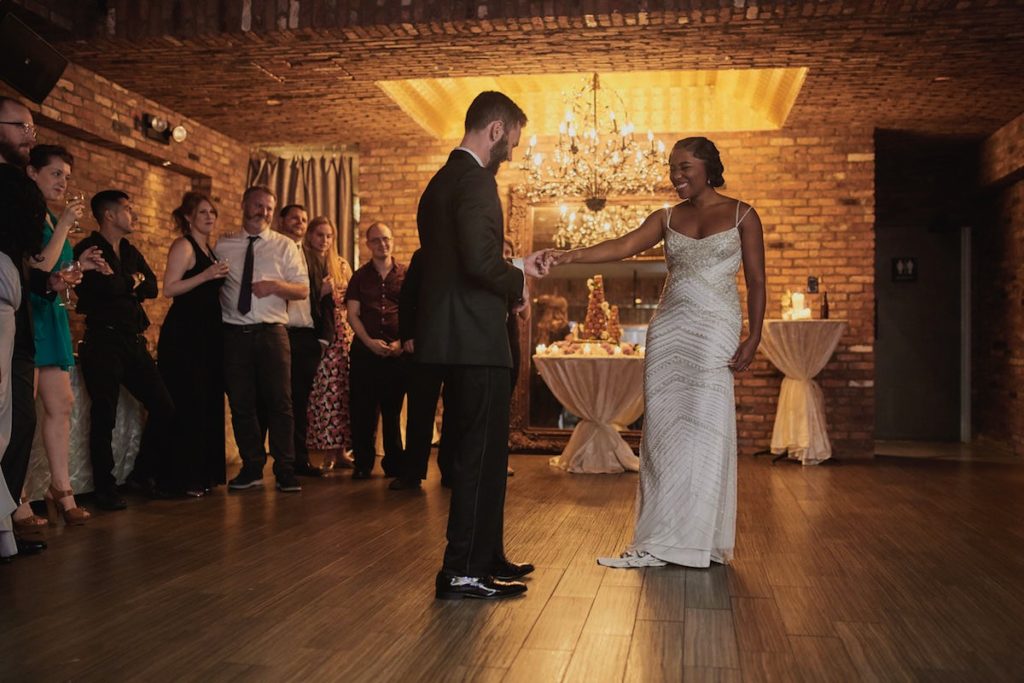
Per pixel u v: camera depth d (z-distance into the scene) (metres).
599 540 4.52
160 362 5.80
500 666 2.68
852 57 6.52
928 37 6.05
